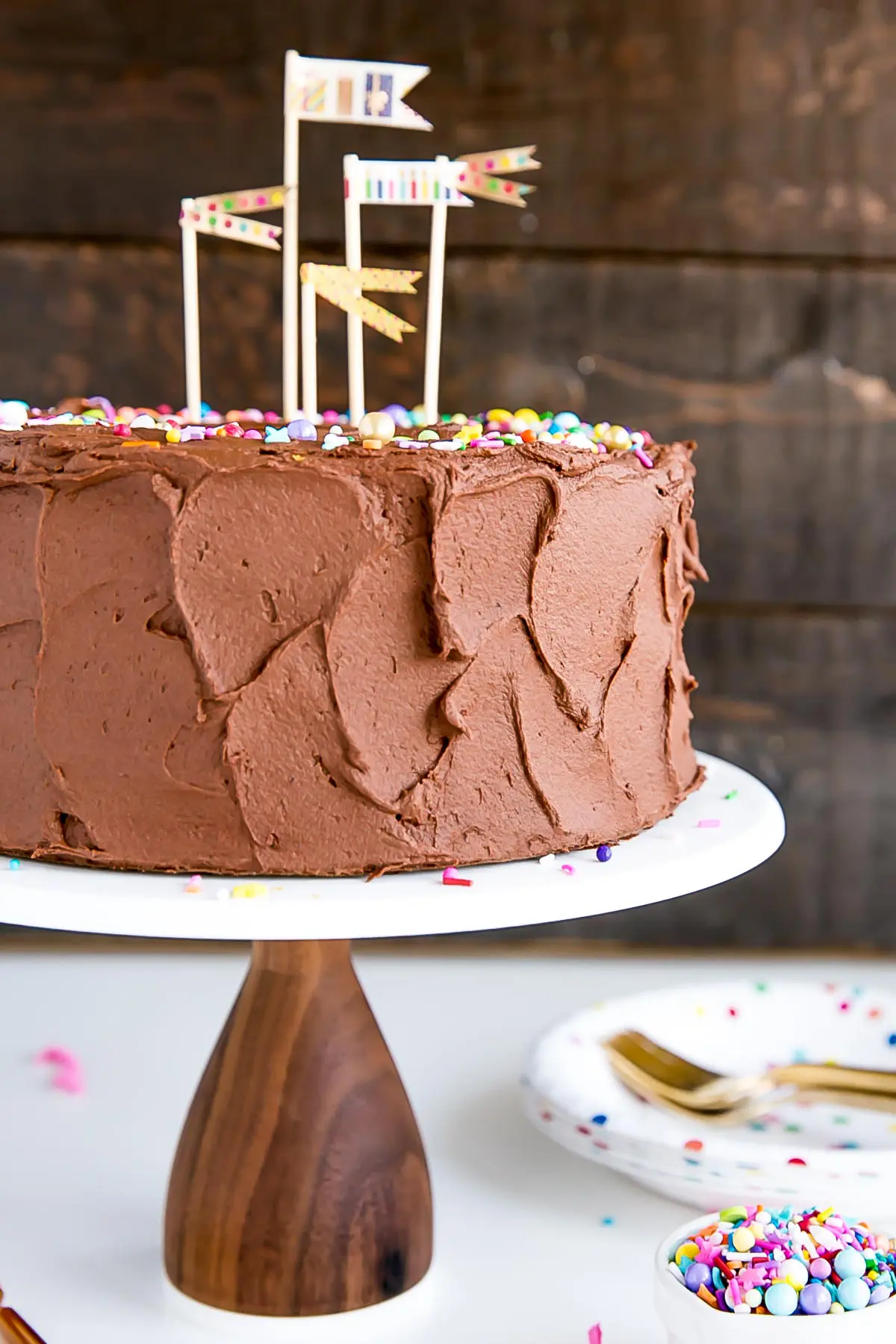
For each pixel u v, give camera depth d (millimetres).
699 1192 819
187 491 730
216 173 1062
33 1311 795
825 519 1095
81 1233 841
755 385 1084
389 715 734
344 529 729
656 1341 778
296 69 831
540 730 750
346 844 733
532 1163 883
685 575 813
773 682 1105
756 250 1075
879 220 1074
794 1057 933
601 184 1067
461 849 741
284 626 731
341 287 801
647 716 784
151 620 733
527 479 741
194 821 734
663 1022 935
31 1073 959
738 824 789
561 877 732
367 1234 792
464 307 1074
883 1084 917
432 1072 952
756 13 1060
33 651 745
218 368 1076
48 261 1067
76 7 1048
